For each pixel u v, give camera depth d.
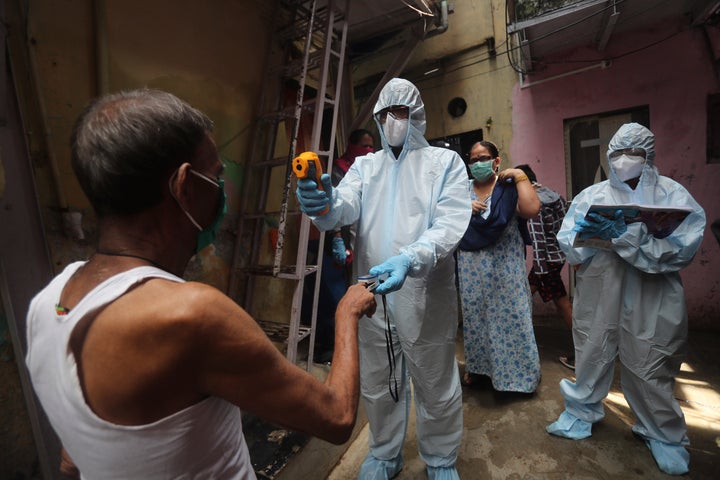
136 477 0.43
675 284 1.57
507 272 2.19
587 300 1.76
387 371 1.48
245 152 2.62
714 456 1.72
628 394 1.76
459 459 1.77
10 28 1.45
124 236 0.50
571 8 2.85
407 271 1.09
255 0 2.64
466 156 4.68
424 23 3.32
